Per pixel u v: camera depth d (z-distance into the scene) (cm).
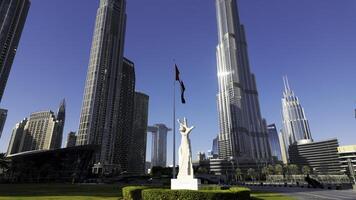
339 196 3444
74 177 13038
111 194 3497
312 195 3606
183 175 2836
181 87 3681
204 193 2050
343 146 19312
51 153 14562
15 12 18925
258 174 18200
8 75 18600
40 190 4484
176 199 2062
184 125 3028
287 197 3228
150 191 2145
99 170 19438
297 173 18762
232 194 2114
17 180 13300
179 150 2966
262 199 2864
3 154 13138
